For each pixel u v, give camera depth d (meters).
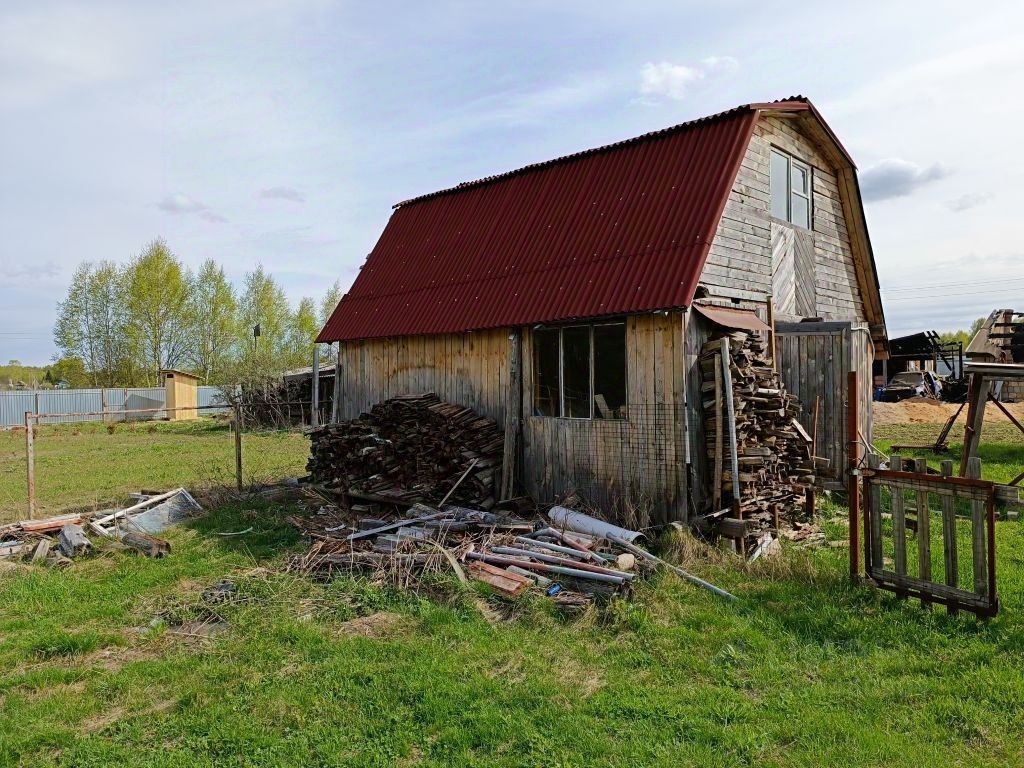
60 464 18.92
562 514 8.95
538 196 12.20
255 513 11.04
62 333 51.34
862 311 14.91
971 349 27.22
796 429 9.56
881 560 6.37
